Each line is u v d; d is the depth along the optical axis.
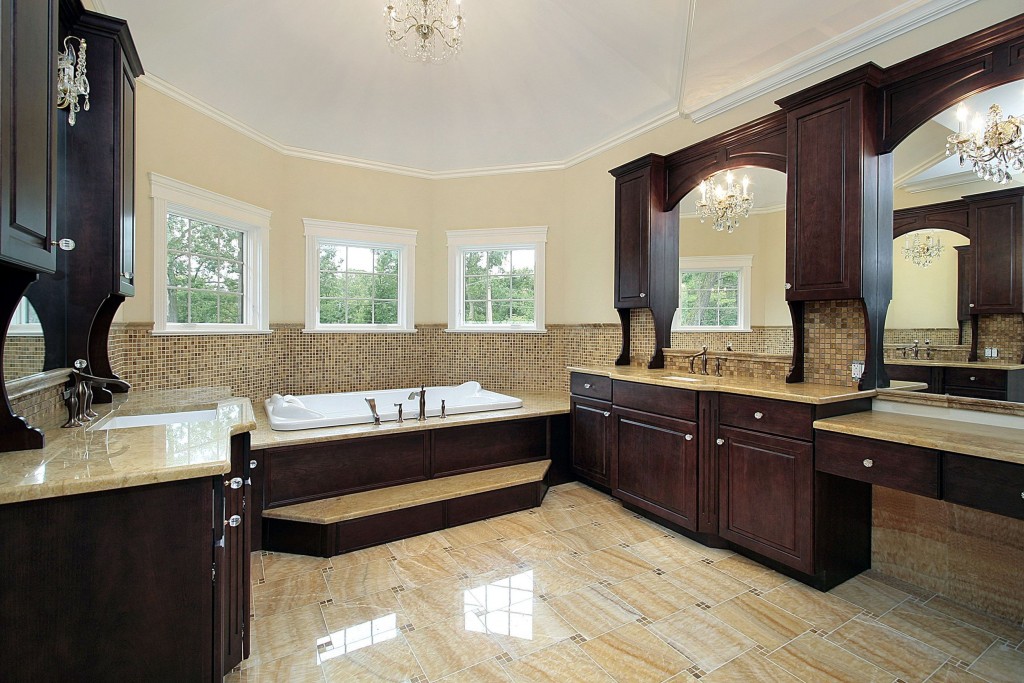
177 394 2.58
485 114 4.25
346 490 2.79
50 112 1.30
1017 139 1.87
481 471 3.27
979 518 2.05
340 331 4.43
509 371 4.68
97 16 1.86
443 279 4.82
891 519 2.33
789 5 2.35
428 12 2.68
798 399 2.17
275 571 2.33
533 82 3.88
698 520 2.61
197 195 3.34
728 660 1.71
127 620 1.15
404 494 2.81
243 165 3.75
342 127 4.20
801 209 2.45
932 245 2.14
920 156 2.15
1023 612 1.93
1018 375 1.90
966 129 2.02
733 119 3.12
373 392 4.13
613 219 4.08
